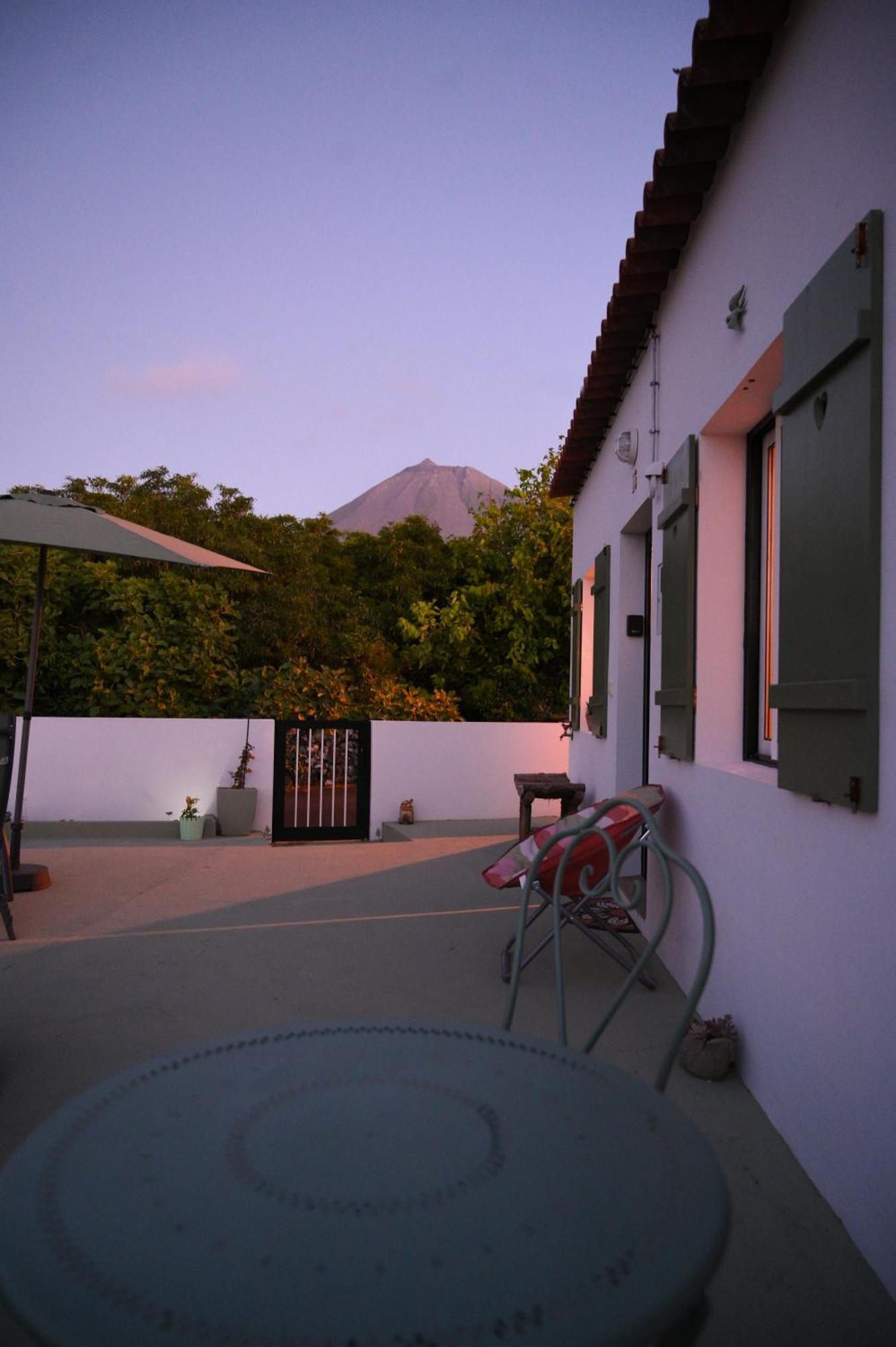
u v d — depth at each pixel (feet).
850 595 6.87
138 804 31.09
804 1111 7.98
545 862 12.87
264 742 31.96
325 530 63.77
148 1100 4.18
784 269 8.83
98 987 13.19
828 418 7.38
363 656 48.19
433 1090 4.30
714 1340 5.85
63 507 19.75
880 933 6.47
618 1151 3.73
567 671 47.62
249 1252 3.04
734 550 12.18
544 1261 2.99
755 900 9.55
